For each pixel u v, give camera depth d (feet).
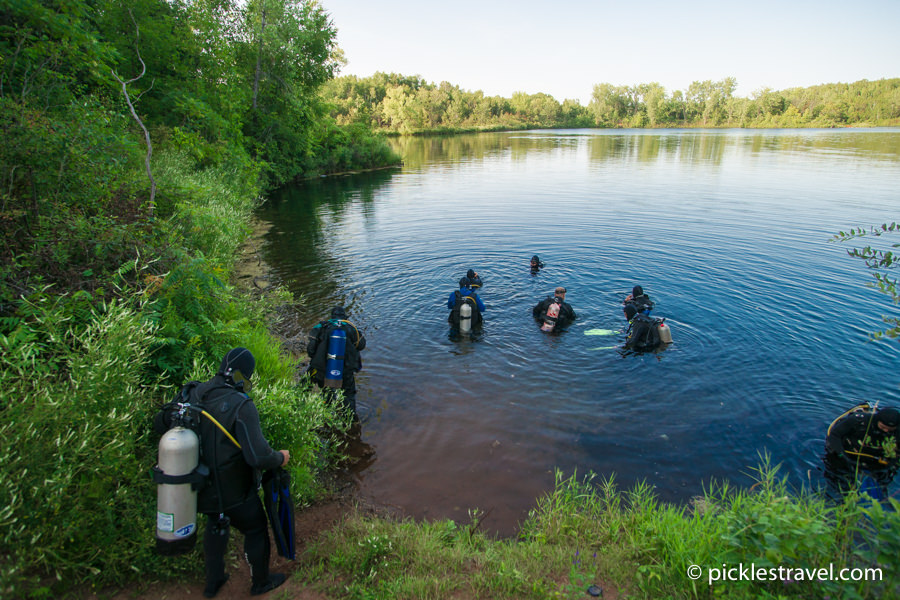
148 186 24.57
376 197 74.54
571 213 56.70
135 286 16.34
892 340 23.76
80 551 9.31
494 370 22.02
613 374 21.47
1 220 15.70
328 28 98.53
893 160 110.22
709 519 11.99
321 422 15.87
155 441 12.24
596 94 423.23
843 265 35.60
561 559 11.31
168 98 53.72
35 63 24.21
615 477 15.37
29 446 8.94
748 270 34.83
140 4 52.42
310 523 13.24
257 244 45.57
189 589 9.90
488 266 37.09
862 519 10.29
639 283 32.60
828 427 17.44
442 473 15.70
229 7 84.58
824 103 345.10
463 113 370.32
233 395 9.29
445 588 10.12
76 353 11.18
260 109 92.32
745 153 138.00
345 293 31.91
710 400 19.38
